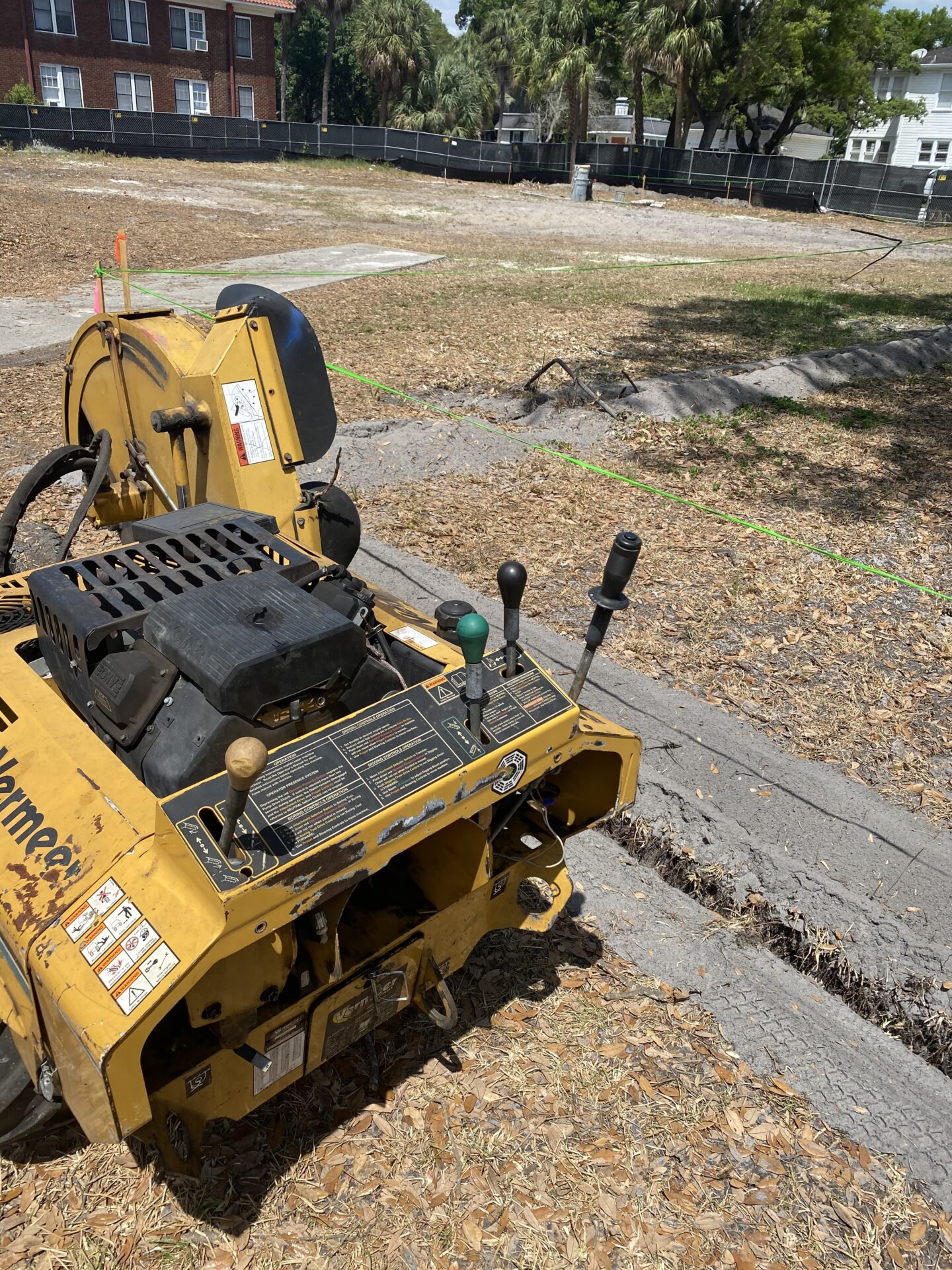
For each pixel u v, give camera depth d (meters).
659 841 4.96
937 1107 3.69
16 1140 3.07
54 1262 2.89
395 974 3.13
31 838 2.78
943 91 60.50
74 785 2.83
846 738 5.98
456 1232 3.06
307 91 58.22
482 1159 3.29
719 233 33.03
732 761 5.60
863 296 21.84
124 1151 3.21
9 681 3.29
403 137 41.84
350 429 10.48
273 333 4.24
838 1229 3.20
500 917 3.54
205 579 3.18
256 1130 3.31
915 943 4.39
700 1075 3.70
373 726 2.80
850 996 4.29
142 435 4.86
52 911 2.57
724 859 4.81
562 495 9.58
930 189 41.75
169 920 2.41
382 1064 3.60
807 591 7.91
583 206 36.88
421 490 9.43
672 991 4.07
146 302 15.73
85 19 38.25
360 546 7.98
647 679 6.38
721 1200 3.25
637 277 22.88
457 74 55.50
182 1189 3.10
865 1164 3.43
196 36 41.00
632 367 14.20
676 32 42.75
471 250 25.03
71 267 18.36
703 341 16.36
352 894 3.40
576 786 3.72
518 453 10.59
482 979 4.03
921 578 8.27
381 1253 2.98
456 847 3.18
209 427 4.24
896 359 15.99
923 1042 4.12
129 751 2.95
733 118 52.12
